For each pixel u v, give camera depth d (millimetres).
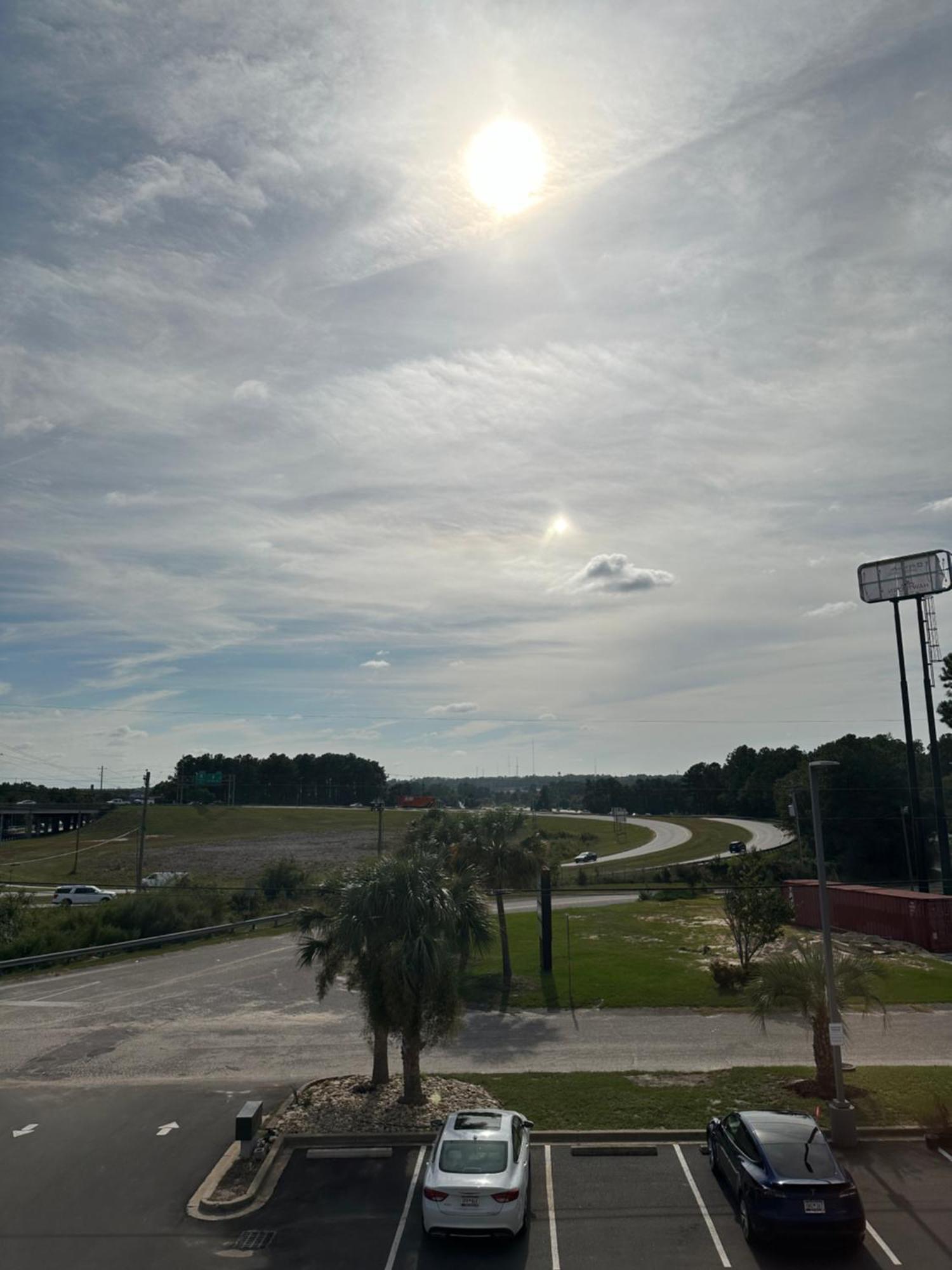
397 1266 14328
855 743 96125
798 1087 22688
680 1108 21438
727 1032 30094
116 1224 15914
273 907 63938
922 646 60938
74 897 71188
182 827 139875
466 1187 14750
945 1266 14031
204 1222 15977
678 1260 14367
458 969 23219
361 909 21672
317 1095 22609
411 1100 21594
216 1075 25500
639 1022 31781
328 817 153875
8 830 146375
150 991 37438
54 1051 28234
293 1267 14289
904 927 47125
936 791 58844
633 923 57812
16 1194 17203
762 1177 14820
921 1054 26719
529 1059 27016
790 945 24844
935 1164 17984
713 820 162750
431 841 46188
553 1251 14773
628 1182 17453
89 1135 20391
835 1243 14453
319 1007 34250
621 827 149750
